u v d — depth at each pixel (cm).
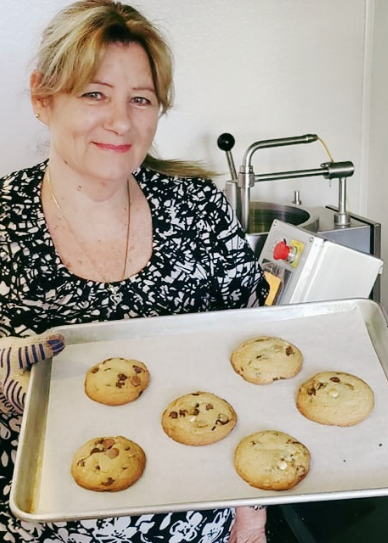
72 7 98
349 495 78
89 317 111
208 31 191
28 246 106
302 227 162
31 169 113
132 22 95
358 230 179
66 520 77
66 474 90
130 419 99
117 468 88
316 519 138
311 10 198
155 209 115
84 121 95
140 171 117
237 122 203
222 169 207
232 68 197
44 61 95
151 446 95
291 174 176
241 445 93
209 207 118
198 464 92
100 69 94
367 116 215
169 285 114
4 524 109
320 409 97
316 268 135
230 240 120
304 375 105
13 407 103
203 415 96
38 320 109
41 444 95
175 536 110
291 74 203
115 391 101
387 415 97
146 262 112
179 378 106
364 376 103
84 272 109
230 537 126
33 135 184
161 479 90
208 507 78
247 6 192
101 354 109
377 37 203
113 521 105
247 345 109
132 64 96
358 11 202
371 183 221
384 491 79
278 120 207
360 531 132
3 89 178
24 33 175
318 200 222
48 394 103
